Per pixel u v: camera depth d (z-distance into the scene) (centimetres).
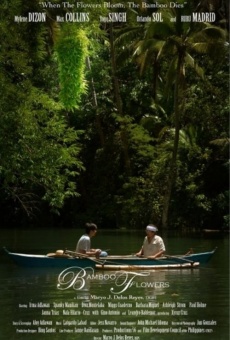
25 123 1986
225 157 3459
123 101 3931
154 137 3856
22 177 2033
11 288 1366
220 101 3444
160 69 3812
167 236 2895
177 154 3544
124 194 3803
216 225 3466
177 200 3509
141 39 3550
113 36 3806
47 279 1491
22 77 2144
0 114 1973
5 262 1831
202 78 3319
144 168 3825
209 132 3469
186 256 1750
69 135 2094
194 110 3469
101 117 3959
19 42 1966
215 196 3538
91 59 3909
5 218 3997
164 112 3769
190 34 3186
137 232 3178
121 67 3847
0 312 1123
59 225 4009
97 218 3862
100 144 4009
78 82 1902
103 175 3909
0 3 1934
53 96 2992
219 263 1794
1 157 1986
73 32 1898
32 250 2223
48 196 2070
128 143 3794
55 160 2030
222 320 1071
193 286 1392
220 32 3138
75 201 3991
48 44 2548
